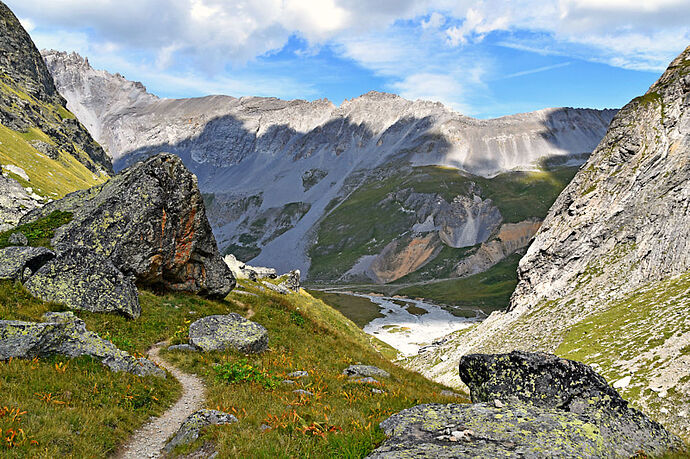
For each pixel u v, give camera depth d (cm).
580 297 8588
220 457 1120
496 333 9338
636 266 8319
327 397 1836
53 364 1630
